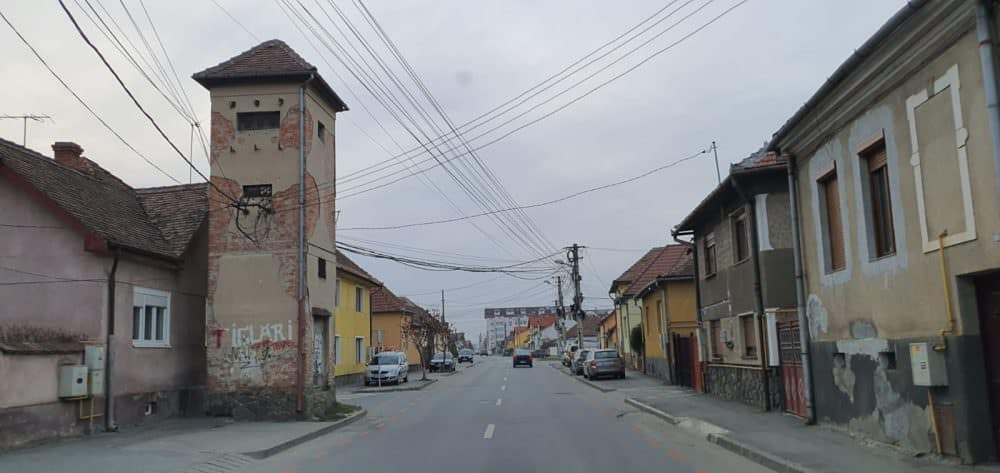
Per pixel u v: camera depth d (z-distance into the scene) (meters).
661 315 35.38
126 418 17.58
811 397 14.98
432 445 14.83
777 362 17.94
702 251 25.05
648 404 22.20
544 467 11.78
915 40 10.18
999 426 9.60
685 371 29.80
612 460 12.37
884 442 11.92
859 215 12.52
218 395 20.00
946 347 10.05
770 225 18.30
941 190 10.04
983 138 9.10
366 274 44.22
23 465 12.04
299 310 20.20
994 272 9.35
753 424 15.87
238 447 14.31
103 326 16.89
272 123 21.05
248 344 20.17
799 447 12.29
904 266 11.09
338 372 38.47
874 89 11.58
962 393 9.78
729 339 21.58
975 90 9.22
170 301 19.92
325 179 22.53
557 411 22.08
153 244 19.48
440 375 52.91
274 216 20.59
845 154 12.97
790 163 15.51
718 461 12.10
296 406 19.81
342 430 18.55
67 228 16.83
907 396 11.16
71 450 13.68
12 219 16.92
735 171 18.28
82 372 15.52
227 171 20.83
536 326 149.75
